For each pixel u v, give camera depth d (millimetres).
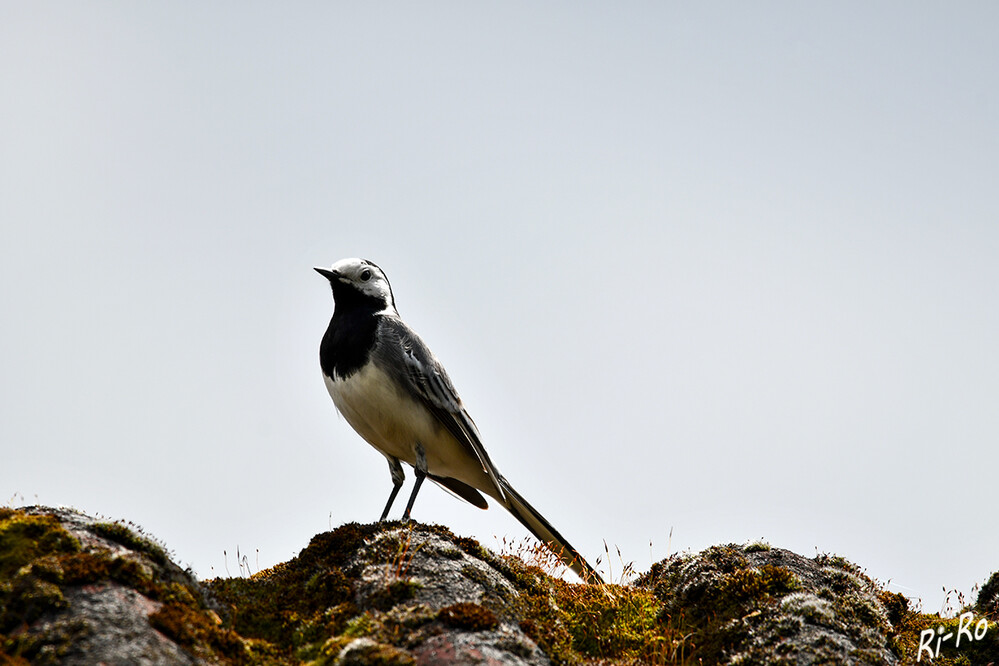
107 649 8859
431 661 10211
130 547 11039
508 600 12195
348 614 11516
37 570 9602
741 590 13266
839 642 11984
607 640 12797
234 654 10156
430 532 13531
